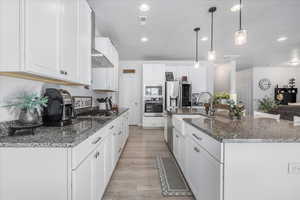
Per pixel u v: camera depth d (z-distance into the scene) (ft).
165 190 6.09
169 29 10.82
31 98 4.21
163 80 17.40
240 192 3.48
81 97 9.02
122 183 6.56
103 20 9.54
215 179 3.74
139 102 19.65
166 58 18.62
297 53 16.72
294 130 4.12
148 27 10.54
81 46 5.52
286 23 10.00
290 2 7.70
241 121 5.65
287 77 24.21
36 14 3.33
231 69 20.31
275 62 21.08
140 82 19.63
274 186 3.48
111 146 6.63
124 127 10.85
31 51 3.19
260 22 9.84
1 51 3.10
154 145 11.59
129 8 8.21
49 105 4.85
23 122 4.08
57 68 4.07
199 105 18.66
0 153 3.14
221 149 3.47
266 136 3.53
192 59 19.07
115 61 12.18
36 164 3.16
